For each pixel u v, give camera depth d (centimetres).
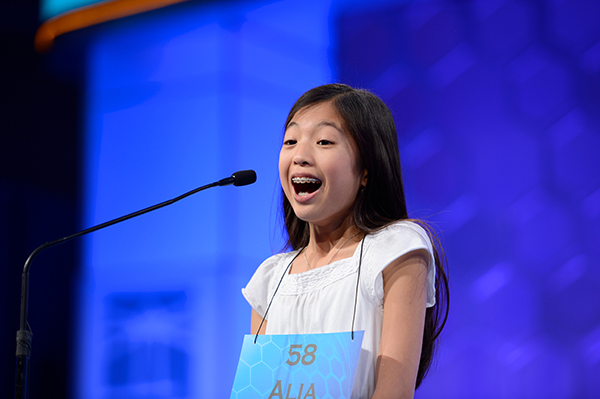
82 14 959
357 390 243
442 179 776
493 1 777
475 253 757
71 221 955
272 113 848
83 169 960
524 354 729
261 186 837
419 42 799
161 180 911
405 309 244
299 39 847
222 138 876
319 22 840
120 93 954
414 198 782
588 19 745
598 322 712
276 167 833
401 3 808
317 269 278
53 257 953
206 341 838
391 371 233
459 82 781
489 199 759
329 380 224
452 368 747
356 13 827
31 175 978
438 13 795
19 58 994
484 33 777
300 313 273
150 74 934
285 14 856
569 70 747
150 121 930
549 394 716
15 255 955
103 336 908
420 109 792
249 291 305
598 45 739
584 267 723
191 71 909
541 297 732
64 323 929
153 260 891
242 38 881
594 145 734
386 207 282
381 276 254
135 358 880
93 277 930
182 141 906
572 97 744
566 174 739
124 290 909
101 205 945
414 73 797
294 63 845
